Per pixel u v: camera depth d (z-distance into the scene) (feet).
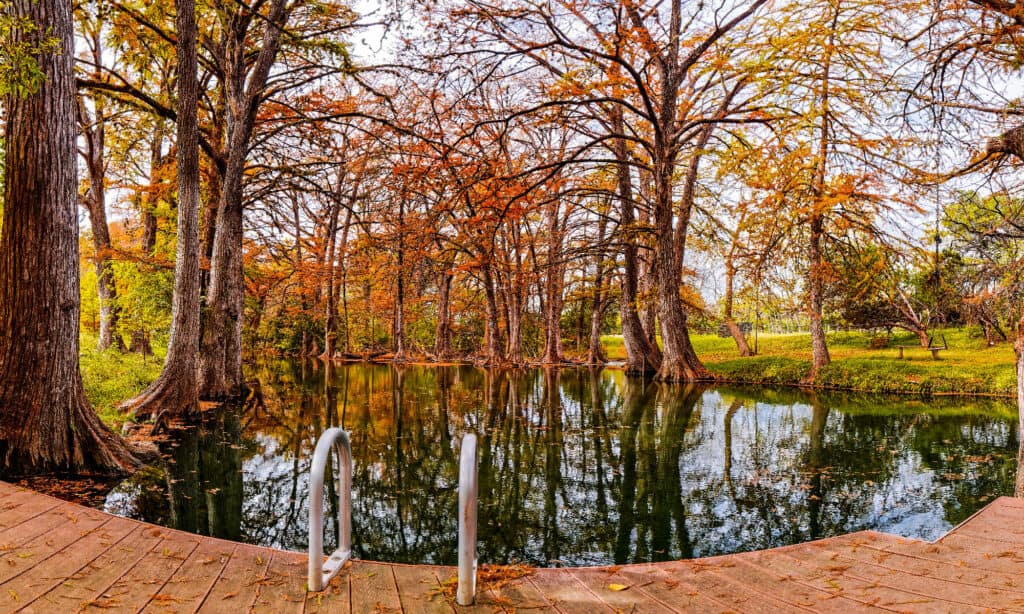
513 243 96.58
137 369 52.42
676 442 34.01
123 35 44.42
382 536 19.25
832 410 47.06
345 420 40.83
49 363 23.20
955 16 28.76
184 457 29.19
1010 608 10.44
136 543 13.48
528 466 28.17
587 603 10.83
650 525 20.04
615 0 51.62
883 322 82.28
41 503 16.22
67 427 23.75
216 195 58.08
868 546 13.85
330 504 22.57
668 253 66.80
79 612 10.01
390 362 109.81
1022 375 19.58
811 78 53.36
